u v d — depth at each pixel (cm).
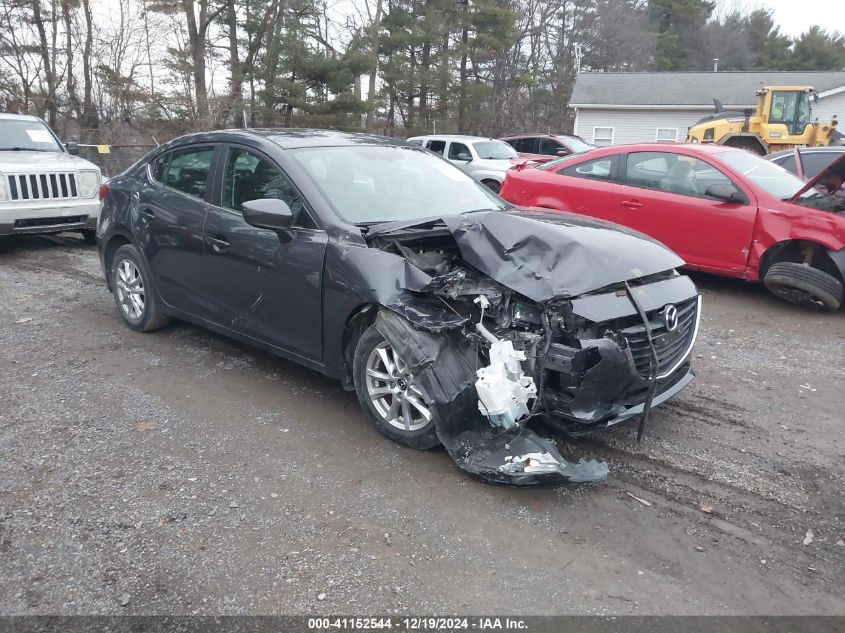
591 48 4631
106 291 721
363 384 397
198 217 491
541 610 267
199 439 400
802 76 3300
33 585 277
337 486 352
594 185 817
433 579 284
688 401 469
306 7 2714
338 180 448
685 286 401
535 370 340
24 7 2342
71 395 457
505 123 3862
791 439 414
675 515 332
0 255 909
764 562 297
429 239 420
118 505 332
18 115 1038
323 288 404
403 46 3095
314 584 280
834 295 666
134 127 2498
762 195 704
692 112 3209
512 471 333
